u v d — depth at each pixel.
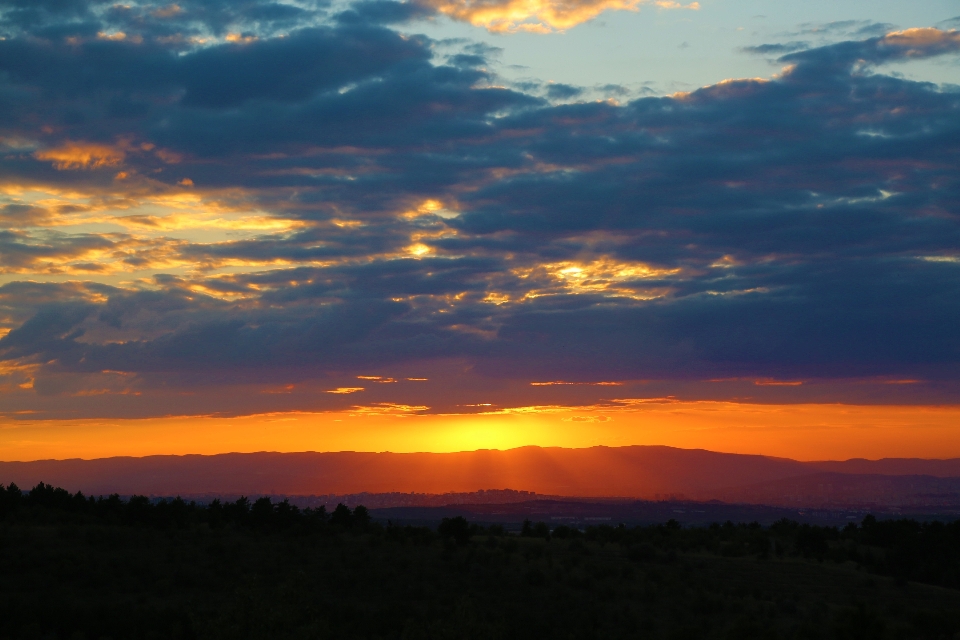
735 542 80.38
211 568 60.66
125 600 53.50
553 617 54.84
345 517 79.38
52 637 47.03
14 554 59.03
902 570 71.75
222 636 39.12
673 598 60.31
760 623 55.53
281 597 41.38
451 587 59.69
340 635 48.72
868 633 48.09
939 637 53.47
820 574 69.50
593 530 85.12
